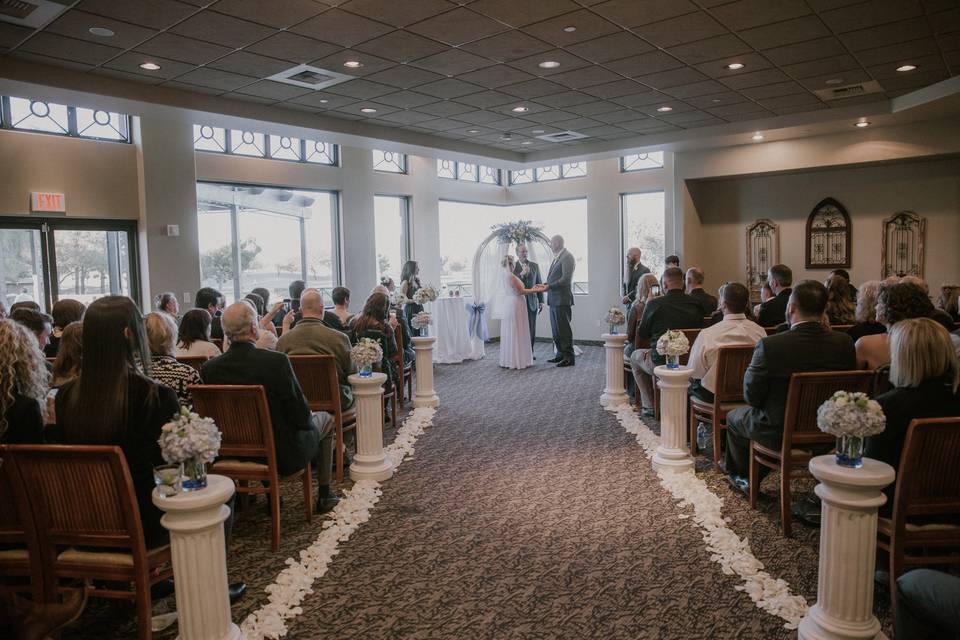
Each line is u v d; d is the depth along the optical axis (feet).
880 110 24.31
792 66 19.48
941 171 27.04
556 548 11.01
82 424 7.74
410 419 20.33
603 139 31.07
